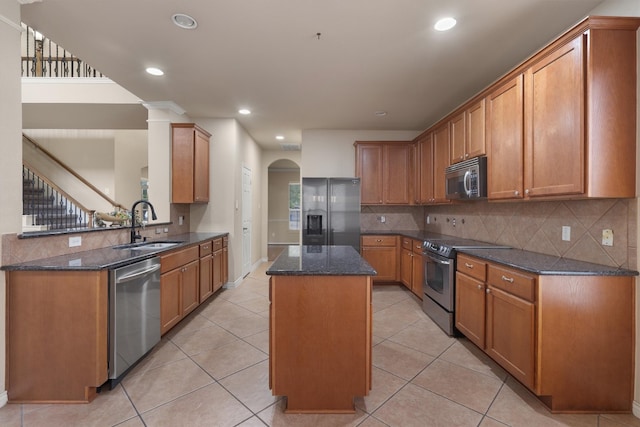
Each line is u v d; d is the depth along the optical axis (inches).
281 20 86.3
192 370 91.5
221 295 168.9
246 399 77.7
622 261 74.9
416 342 111.6
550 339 73.2
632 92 70.6
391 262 184.7
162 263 106.8
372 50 102.6
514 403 76.9
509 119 96.6
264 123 191.2
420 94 141.6
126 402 76.4
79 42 97.9
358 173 193.8
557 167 78.4
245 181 210.1
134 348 89.1
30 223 226.7
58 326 76.4
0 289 74.6
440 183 150.5
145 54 105.3
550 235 97.6
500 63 112.0
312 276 72.3
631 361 73.0
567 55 75.1
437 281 128.0
